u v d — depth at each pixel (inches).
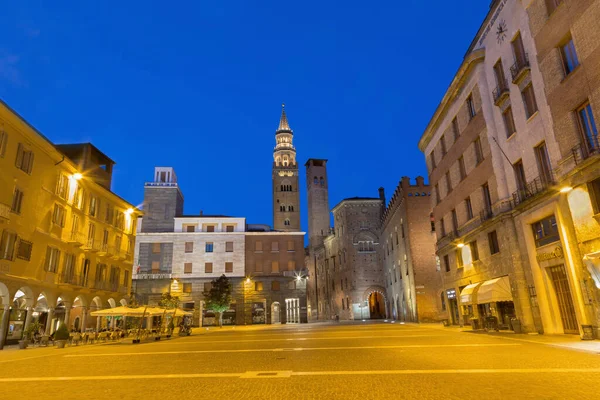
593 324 680.4
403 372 410.0
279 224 4490.7
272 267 2578.7
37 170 1200.8
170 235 2541.8
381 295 3213.6
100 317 1625.2
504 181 983.6
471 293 1066.1
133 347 937.5
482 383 341.1
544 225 834.8
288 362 528.1
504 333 893.8
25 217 1134.4
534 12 830.5
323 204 4537.4
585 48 686.5
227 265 2532.0
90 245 1503.4
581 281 703.1
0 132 1042.1
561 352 540.7
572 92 724.0
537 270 852.0
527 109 884.0
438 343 730.2
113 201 1739.7
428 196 2076.8
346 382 366.3
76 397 330.3
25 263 1127.6
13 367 567.8
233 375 430.6
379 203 3240.7
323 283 3848.4
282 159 5408.5
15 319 1237.1
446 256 1429.6
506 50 951.6
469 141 1177.4
